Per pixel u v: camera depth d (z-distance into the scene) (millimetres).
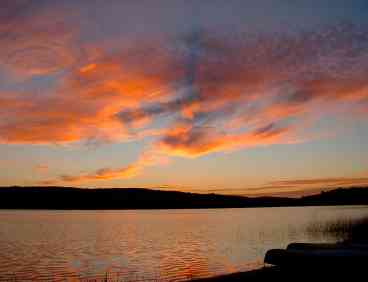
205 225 76375
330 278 15133
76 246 41781
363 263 14773
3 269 27844
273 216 114188
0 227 72562
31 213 160750
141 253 35812
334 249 16766
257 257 29594
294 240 38875
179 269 26406
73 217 123938
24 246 42000
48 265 29344
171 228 69875
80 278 24391
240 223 78688
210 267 26266
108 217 127438
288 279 15438
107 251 37688
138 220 105812
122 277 24250
